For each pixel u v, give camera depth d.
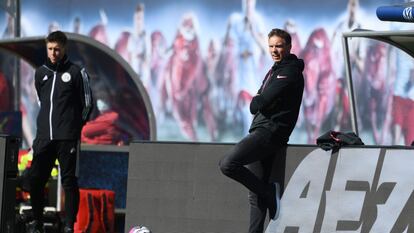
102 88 38.66
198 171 27.64
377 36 30.00
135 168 28.19
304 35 53.97
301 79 25.78
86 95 30.23
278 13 54.44
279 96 25.55
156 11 56.75
